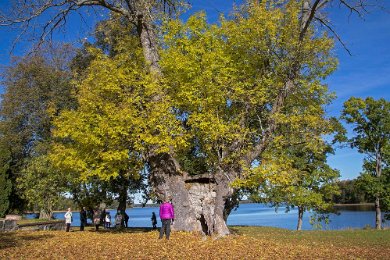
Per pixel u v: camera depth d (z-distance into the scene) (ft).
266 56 62.08
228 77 58.90
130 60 68.90
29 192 101.71
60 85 125.80
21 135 129.80
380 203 126.00
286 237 63.57
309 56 63.21
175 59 57.11
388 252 44.39
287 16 61.82
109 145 56.90
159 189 62.59
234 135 55.42
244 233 68.54
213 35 61.52
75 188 96.43
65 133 58.49
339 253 42.63
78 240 53.62
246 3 63.16
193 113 55.67
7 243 50.06
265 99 61.00
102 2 66.39
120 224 100.17
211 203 60.44
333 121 71.15
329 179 116.06
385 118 126.72
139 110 59.41
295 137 62.75
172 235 56.18
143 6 65.87
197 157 77.87
